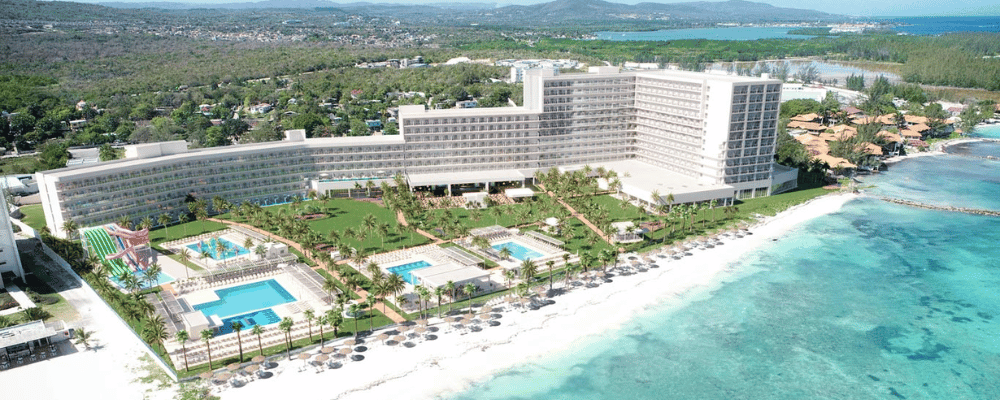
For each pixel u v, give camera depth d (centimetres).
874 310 15350
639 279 17075
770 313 15212
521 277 16888
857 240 19975
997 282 16862
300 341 13725
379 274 15350
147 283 16762
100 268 16662
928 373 12731
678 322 14775
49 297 15650
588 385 12350
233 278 17288
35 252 18938
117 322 14450
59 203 19438
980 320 14850
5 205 16325
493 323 14625
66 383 12044
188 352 13238
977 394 12038
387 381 12319
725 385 12381
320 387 12062
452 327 14400
